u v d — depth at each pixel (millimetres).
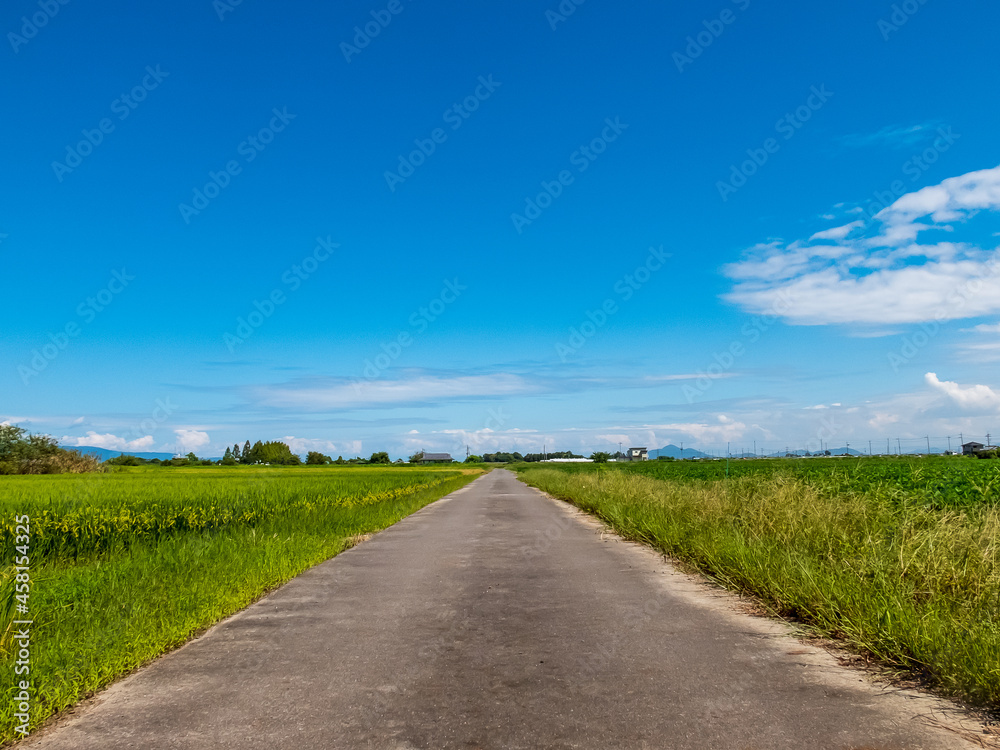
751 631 5965
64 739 3779
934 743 3535
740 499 13141
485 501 27234
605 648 5434
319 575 9414
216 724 3953
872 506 10227
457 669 4934
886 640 5133
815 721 3854
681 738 3627
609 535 13789
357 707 4188
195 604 6883
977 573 6371
